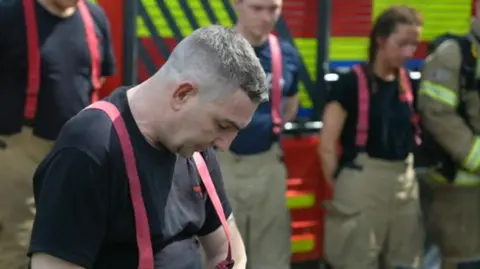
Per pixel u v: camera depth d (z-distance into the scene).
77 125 1.94
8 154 3.47
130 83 4.03
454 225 4.60
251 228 4.04
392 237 4.25
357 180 4.12
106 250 2.00
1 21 3.39
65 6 3.43
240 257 2.38
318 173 4.66
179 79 1.91
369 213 4.14
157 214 2.01
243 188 3.98
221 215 2.20
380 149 4.13
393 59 4.02
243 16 3.93
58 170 1.90
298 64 4.18
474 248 4.64
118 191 1.94
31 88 3.44
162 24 4.11
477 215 4.62
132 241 2.00
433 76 4.27
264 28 3.92
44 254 1.89
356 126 4.11
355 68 4.12
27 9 3.42
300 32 4.55
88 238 1.91
